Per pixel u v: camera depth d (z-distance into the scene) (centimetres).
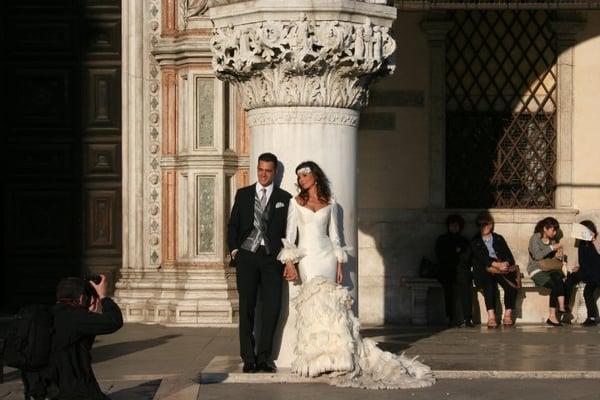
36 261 2272
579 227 2200
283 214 1417
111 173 2277
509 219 2291
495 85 2319
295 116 1455
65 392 1111
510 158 2323
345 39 1420
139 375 1456
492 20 2312
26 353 1102
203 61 2139
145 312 2142
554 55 2317
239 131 2158
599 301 2244
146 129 2189
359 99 1482
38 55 2284
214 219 2138
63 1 2286
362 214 2283
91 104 2280
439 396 1270
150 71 2191
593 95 2306
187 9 2156
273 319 1407
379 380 1340
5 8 2291
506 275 2178
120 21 2277
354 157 1487
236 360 1530
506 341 1839
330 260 1413
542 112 2323
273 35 1416
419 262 2277
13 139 2283
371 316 2270
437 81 2286
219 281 2123
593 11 2300
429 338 1897
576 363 1513
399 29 2289
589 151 2306
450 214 2283
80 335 1120
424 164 2291
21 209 2277
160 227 2180
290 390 1309
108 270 2266
